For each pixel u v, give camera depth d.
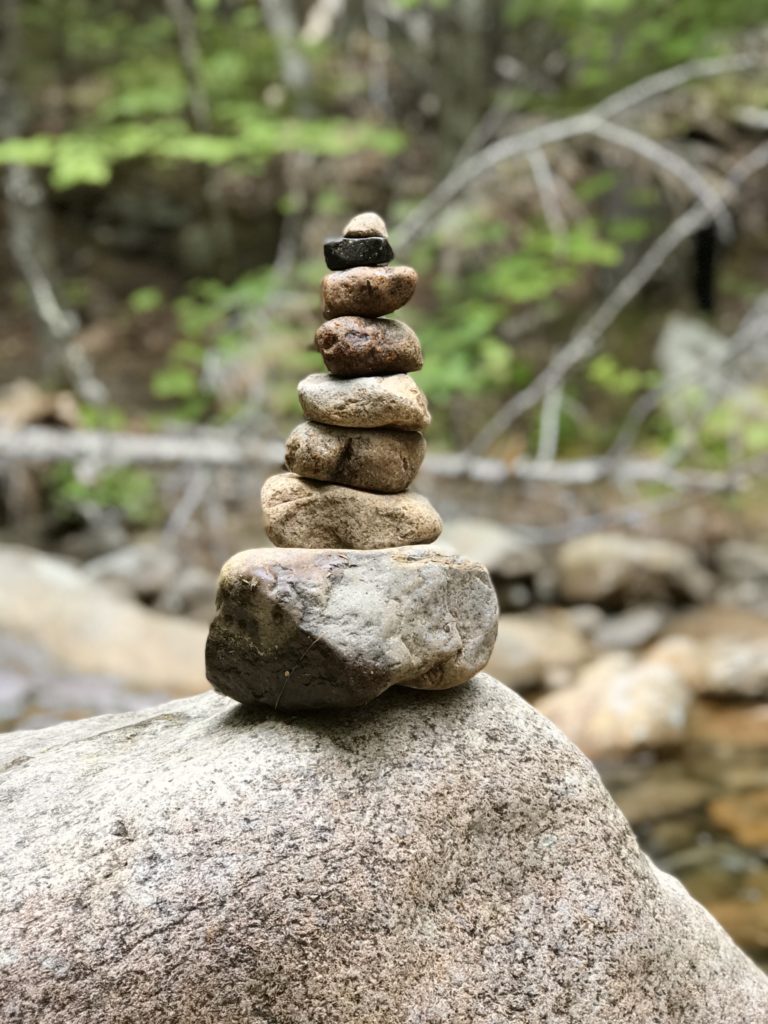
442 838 0.74
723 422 3.03
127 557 2.76
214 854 0.69
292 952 0.68
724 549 3.00
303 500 0.79
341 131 2.96
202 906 0.67
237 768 0.74
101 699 1.91
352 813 0.72
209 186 3.98
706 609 2.69
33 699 1.89
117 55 4.25
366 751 0.76
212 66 3.24
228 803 0.72
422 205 3.00
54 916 0.67
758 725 1.99
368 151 4.38
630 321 4.04
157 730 0.86
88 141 2.71
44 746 0.86
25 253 3.30
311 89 3.59
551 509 3.23
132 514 3.15
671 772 1.81
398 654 0.73
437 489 3.21
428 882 0.72
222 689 0.79
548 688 2.20
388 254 0.80
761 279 4.38
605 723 1.92
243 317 3.13
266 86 3.64
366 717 0.78
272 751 0.75
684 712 1.96
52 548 3.05
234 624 0.75
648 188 3.67
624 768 1.83
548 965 0.73
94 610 2.18
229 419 3.05
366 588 0.74
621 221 3.41
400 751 0.76
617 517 2.71
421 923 0.71
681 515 3.22
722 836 1.59
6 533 3.09
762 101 3.38
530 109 3.47
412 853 0.72
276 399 3.08
